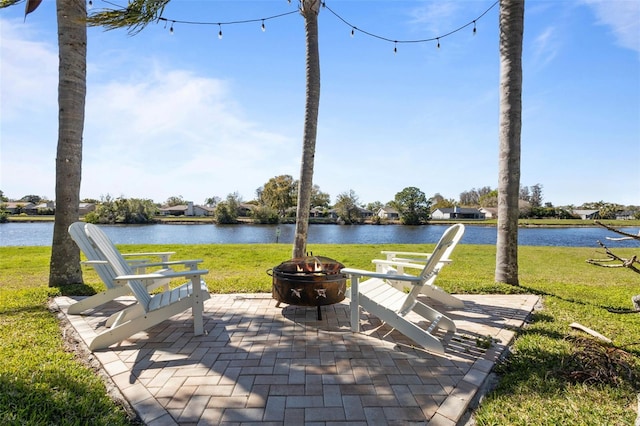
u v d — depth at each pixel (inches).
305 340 119.3
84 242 136.6
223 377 90.9
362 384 87.6
